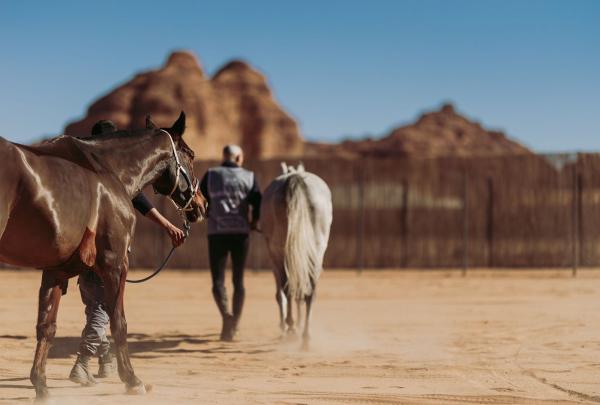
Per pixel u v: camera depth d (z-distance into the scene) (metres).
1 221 5.91
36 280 24.48
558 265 26.38
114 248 6.86
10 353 10.16
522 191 26.89
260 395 7.44
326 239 10.77
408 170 27.98
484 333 12.09
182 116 8.02
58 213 6.28
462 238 27.45
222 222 11.62
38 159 6.31
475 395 7.48
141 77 84.56
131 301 18.11
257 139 87.00
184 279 24.56
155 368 9.10
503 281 22.89
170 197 8.03
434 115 130.25
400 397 7.37
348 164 28.08
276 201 10.82
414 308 16.08
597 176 25.70
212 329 13.08
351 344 11.11
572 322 13.31
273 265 11.35
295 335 11.41
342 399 7.28
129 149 7.48
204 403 7.02
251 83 90.38
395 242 27.88
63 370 8.96
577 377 8.39
